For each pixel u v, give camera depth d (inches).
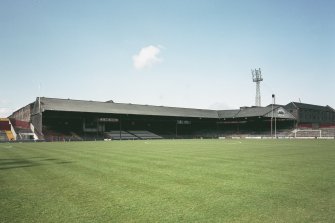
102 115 2498.8
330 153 838.5
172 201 272.5
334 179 386.9
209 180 379.6
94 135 2514.8
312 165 542.3
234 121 3174.2
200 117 3011.8
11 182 372.2
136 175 422.6
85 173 443.8
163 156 741.3
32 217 226.7
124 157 712.4
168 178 395.5
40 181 378.3
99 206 256.8
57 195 299.3
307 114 3321.9
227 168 500.1
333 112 3816.4
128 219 221.1
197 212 237.9
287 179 386.6
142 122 3061.0
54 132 2391.7
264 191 313.4
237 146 1238.9
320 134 2682.1
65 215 231.5
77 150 984.9
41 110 2185.0
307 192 308.2
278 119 2994.6
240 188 329.1
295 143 1534.2
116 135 2605.8
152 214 232.8
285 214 232.2
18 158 692.1
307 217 224.8
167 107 3068.4
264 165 542.3
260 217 225.1
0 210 246.2
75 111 2246.6
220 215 230.1
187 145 1342.3
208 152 883.4
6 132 2386.8
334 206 254.7
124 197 288.8
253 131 3105.3
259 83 3501.5
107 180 382.3
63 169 490.6
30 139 2043.6
